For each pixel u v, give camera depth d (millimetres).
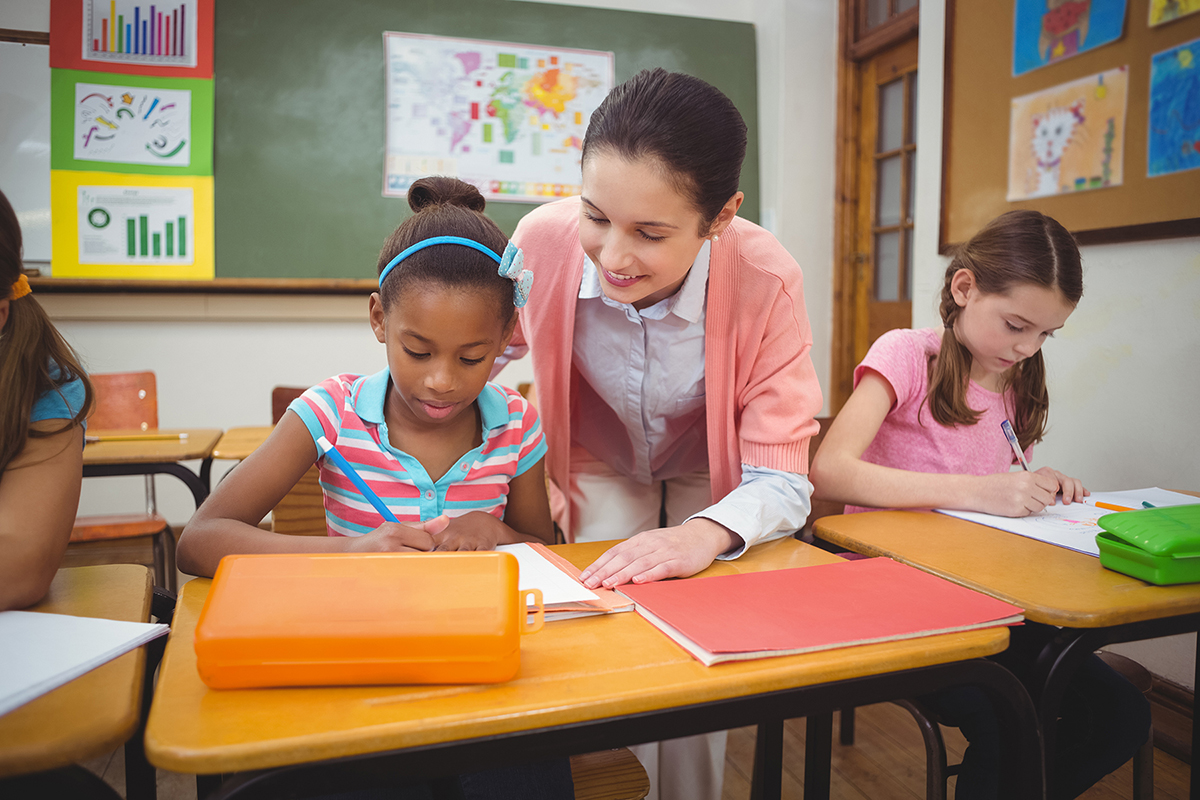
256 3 3166
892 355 1313
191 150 3123
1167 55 1637
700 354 1094
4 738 477
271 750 479
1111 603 764
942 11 2227
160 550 2152
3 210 755
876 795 1487
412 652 553
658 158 765
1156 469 1699
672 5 3641
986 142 2092
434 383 822
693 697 574
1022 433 1414
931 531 1034
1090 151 1812
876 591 760
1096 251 1821
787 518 962
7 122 2975
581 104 3520
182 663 595
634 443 1231
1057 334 1928
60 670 557
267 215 3203
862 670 625
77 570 822
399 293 816
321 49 3230
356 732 495
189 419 3221
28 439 754
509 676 570
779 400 1027
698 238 845
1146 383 1716
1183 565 820
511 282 870
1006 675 692
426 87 3344
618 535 1353
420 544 783
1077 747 1062
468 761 520
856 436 1245
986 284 1222
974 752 972
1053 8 1885
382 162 3309
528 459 1058
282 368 3301
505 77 3430
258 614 557
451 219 844
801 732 1751
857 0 3496
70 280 3016
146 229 3100
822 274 3646
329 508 973
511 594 590
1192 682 1606
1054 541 976
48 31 3002
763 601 727
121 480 3146
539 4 3457
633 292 869
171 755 471
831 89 3586
